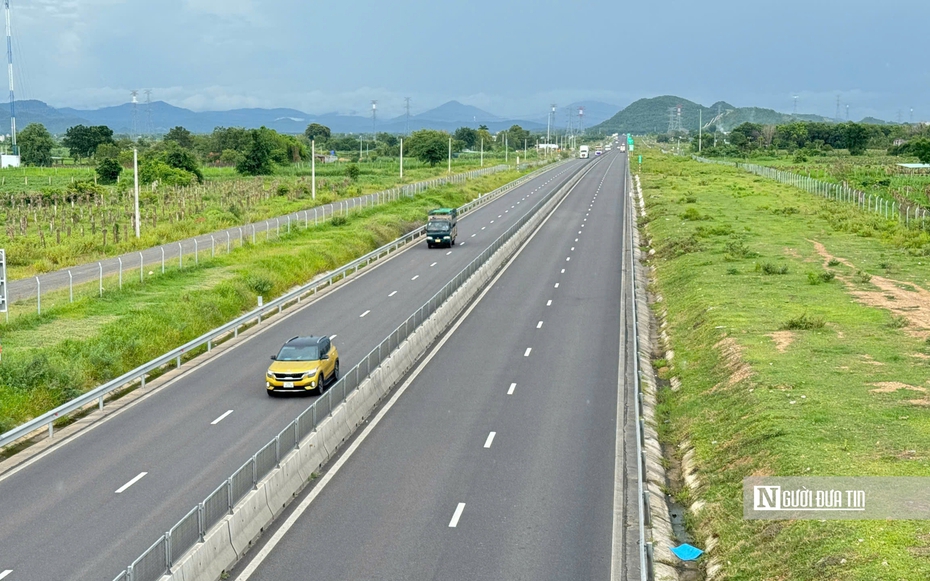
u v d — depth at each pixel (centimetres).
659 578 1959
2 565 1919
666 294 5541
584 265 6794
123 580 1627
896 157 19288
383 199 10694
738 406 2986
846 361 3422
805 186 12012
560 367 3853
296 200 11119
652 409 3322
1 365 3362
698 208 9631
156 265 6119
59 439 2902
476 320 4866
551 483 2497
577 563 1992
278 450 2361
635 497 2408
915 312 4378
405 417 3150
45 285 5356
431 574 1925
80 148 18925
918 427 2598
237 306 5184
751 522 2156
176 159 14175
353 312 5044
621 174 17325
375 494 2414
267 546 2078
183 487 2412
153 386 3594
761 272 5634
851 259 6169
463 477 2542
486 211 10831
